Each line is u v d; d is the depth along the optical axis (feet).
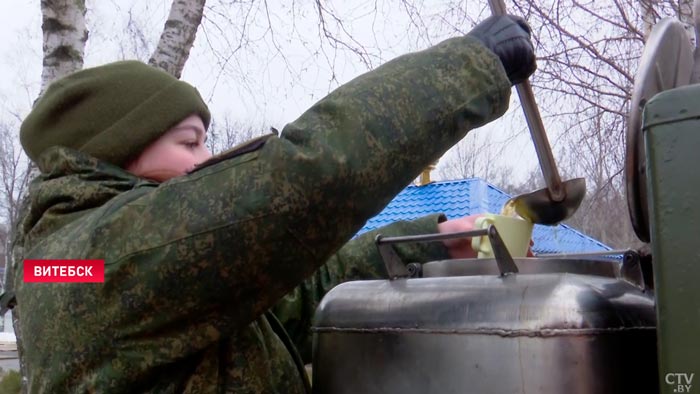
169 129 4.25
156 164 4.21
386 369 3.61
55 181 4.05
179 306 3.40
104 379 3.46
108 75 4.16
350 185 3.31
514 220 4.08
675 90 2.85
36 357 3.65
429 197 30.12
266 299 3.46
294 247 3.33
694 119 2.80
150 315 3.42
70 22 14.21
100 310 3.45
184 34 15.42
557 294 3.23
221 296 3.39
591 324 3.15
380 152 3.34
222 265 3.32
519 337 3.19
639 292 3.58
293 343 4.73
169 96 4.22
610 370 3.15
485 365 3.26
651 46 3.62
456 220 4.92
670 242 2.78
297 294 5.02
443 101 3.47
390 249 4.01
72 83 4.15
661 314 2.78
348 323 3.83
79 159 4.06
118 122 4.11
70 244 3.60
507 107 3.69
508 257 3.50
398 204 30.19
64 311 3.52
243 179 3.33
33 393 3.66
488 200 30.07
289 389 4.00
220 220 3.30
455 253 4.87
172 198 3.43
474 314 3.34
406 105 3.42
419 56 3.59
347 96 3.41
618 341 3.19
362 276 5.02
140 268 3.37
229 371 3.74
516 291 3.32
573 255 4.13
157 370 3.49
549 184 4.14
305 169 3.26
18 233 4.48
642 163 3.45
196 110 4.34
